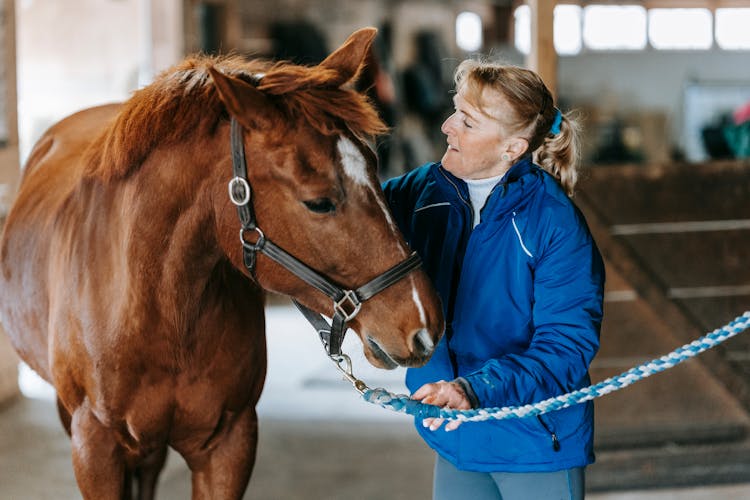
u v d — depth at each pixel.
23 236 2.29
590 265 1.67
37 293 2.14
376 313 1.58
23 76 9.12
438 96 10.30
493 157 1.71
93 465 1.91
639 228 3.25
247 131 1.57
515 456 1.71
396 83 10.08
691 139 9.54
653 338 3.21
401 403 1.53
